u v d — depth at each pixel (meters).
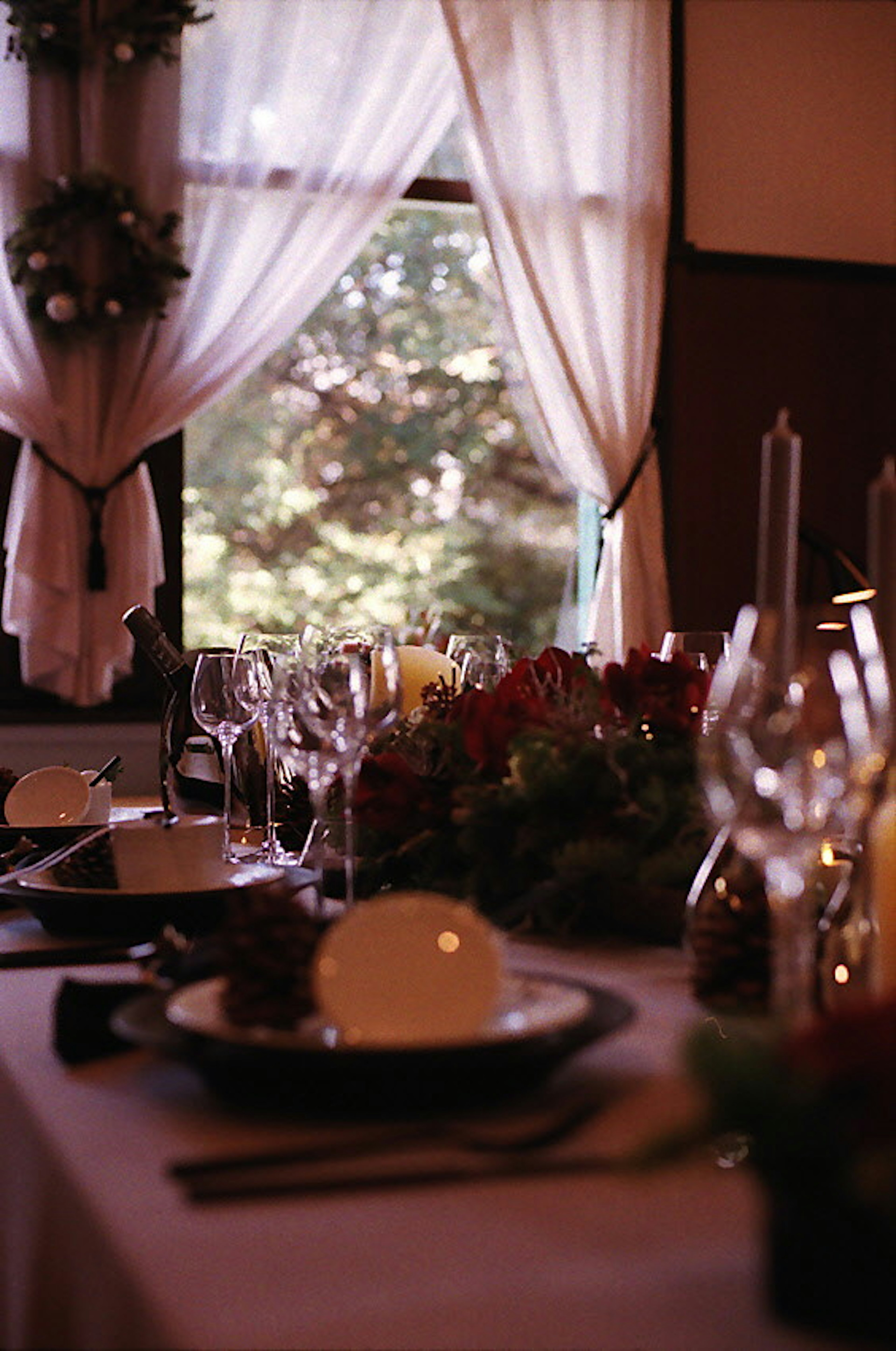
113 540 4.86
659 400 5.70
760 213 5.84
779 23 5.85
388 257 7.33
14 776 2.18
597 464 5.49
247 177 5.08
